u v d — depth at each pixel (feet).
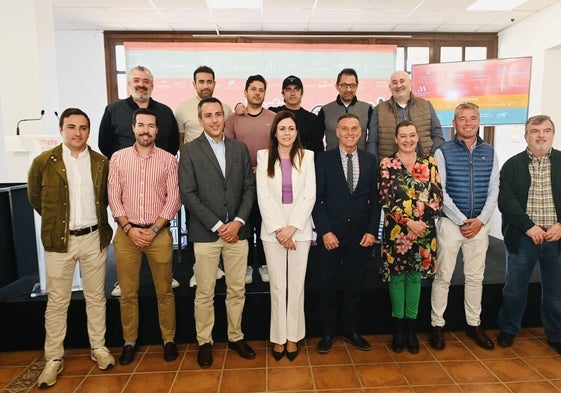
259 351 8.33
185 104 9.93
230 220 7.61
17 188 9.96
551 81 15.30
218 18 15.60
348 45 17.11
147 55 16.57
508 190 8.00
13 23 11.62
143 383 7.23
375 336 9.02
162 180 7.57
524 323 9.39
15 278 9.85
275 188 7.58
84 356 8.26
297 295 7.77
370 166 7.89
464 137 7.96
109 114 8.87
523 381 7.20
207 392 6.94
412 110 9.81
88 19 15.53
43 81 12.07
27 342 8.55
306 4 14.32
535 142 7.71
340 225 7.76
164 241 7.61
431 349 8.35
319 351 8.21
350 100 10.00
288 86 9.55
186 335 8.75
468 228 7.81
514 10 15.19
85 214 7.32
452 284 9.11
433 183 7.68
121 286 7.69
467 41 17.95
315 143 9.81
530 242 7.93
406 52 17.84
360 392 6.91
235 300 7.95
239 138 9.26
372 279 9.62
